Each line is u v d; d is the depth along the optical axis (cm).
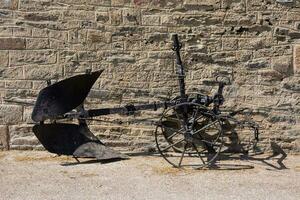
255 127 716
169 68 750
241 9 755
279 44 755
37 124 709
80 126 717
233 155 743
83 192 594
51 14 745
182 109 691
